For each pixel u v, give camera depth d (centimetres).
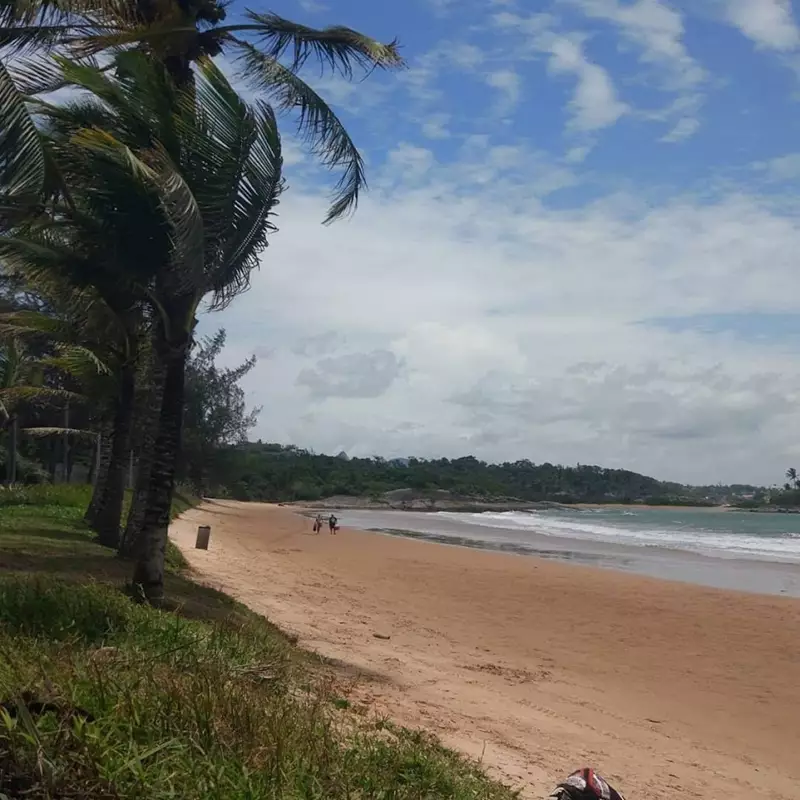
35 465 3941
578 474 18975
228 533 3559
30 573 1099
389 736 631
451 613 1709
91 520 2030
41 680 452
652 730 942
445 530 5369
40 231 1109
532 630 1566
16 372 2448
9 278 1335
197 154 1016
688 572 2923
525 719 891
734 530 6606
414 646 1273
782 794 772
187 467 4859
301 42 1150
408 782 496
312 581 2022
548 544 4181
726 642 1521
